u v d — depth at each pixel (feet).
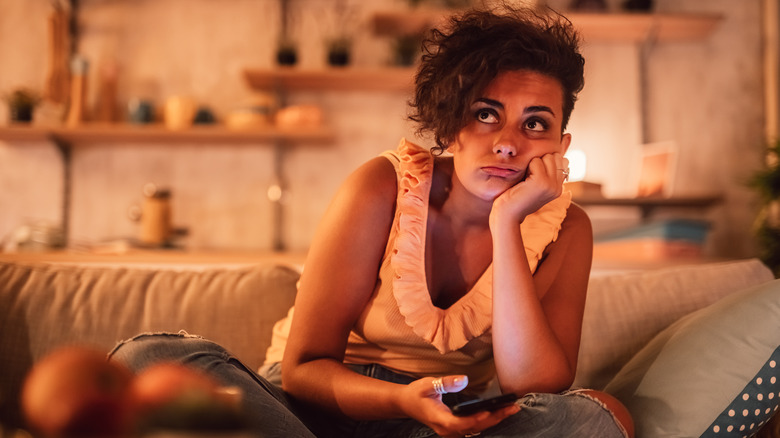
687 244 10.13
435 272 3.95
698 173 12.17
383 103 12.32
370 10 12.32
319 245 3.84
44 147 12.03
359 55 12.24
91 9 12.21
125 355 3.09
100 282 5.15
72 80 11.66
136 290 5.12
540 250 3.96
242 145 12.21
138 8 12.27
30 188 11.97
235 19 12.34
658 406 3.65
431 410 3.04
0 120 12.05
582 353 4.94
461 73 3.62
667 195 11.15
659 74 12.30
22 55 12.15
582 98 12.26
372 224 3.86
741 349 3.66
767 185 10.39
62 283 5.08
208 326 4.99
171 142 12.04
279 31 12.29
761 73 12.27
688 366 3.72
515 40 3.62
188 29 12.28
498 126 3.65
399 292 3.73
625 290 5.15
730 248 12.03
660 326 4.89
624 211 12.08
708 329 3.82
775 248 10.43
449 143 3.80
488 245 3.99
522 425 3.06
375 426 3.73
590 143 12.22
